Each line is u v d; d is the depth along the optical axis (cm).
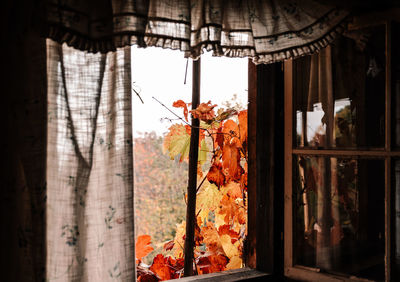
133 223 114
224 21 135
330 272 152
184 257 166
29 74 98
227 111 175
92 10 108
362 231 143
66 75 109
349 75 150
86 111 111
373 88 143
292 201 162
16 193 97
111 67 116
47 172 106
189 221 165
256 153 167
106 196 113
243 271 164
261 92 166
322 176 155
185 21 121
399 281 134
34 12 99
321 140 156
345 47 151
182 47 120
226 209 182
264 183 165
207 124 176
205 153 179
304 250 160
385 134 138
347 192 148
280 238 163
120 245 112
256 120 168
